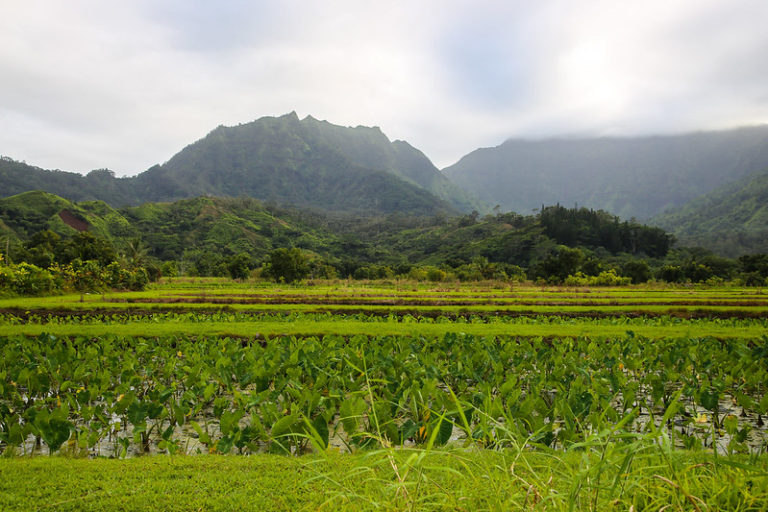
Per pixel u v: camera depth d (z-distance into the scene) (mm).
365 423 6605
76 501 3678
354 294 31469
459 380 9406
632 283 54312
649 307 23953
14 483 3986
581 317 20625
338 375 7965
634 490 3160
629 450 2914
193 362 9609
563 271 52344
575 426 6406
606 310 22984
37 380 8039
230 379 8609
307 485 3977
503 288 42781
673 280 56969
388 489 3061
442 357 11406
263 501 3693
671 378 8711
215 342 11688
